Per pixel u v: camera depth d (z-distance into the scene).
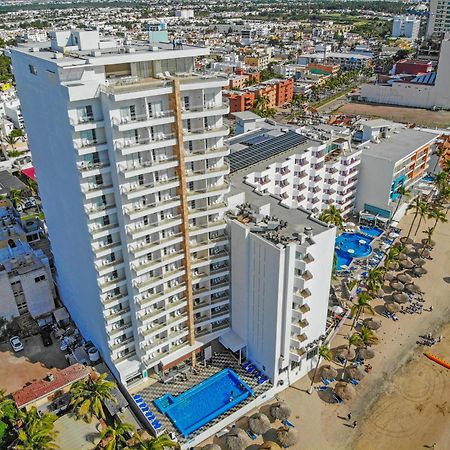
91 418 65.88
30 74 64.81
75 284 79.25
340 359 83.12
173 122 59.88
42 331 87.62
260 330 73.50
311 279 69.62
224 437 68.31
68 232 72.75
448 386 78.44
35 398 67.62
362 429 70.38
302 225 72.19
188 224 68.31
